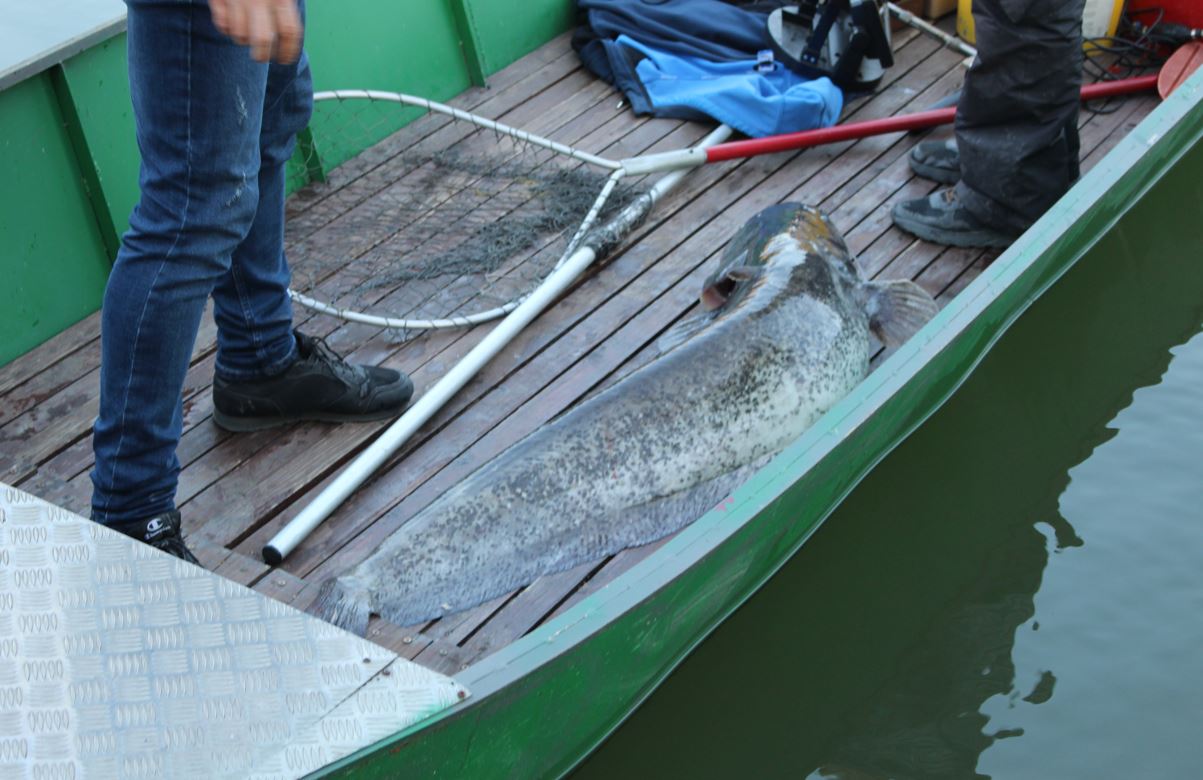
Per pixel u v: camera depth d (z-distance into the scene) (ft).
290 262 13.80
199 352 12.54
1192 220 16.29
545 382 12.05
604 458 9.82
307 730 5.97
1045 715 10.11
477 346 12.14
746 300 11.34
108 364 8.36
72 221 12.66
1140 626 10.84
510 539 9.38
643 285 13.39
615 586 8.08
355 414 11.38
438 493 10.73
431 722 6.28
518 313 12.45
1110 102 16.52
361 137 15.83
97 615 6.33
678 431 10.14
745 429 10.46
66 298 12.77
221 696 6.05
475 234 14.24
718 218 14.47
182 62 7.63
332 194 15.05
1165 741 9.80
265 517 10.53
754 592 10.61
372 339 12.69
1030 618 10.97
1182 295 14.90
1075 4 12.65
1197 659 10.48
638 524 9.86
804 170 15.37
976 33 13.03
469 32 16.92
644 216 14.05
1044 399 13.35
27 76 11.66
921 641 10.85
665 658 9.37
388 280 13.50
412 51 16.37
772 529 9.62
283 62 6.84
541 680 7.39
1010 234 13.64
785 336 10.97
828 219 12.98
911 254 13.80
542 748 8.11
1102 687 10.31
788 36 17.19
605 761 9.66
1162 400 13.38
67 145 12.44
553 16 18.53
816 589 11.23
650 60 17.28
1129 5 17.79
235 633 6.34
